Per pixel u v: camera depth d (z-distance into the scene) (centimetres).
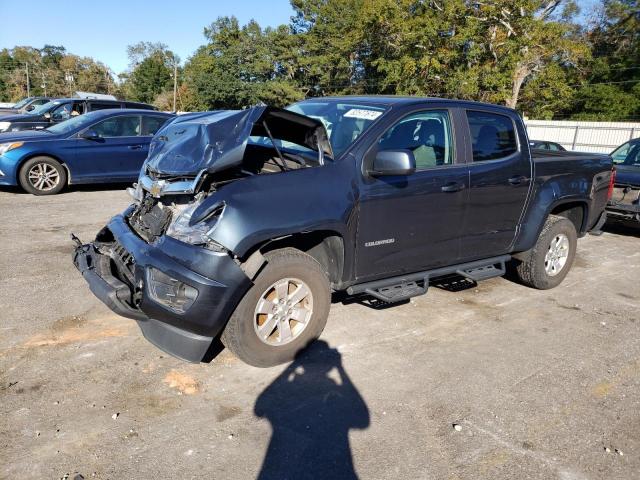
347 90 4847
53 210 862
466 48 3031
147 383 359
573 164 573
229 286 337
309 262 382
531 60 3052
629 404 362
